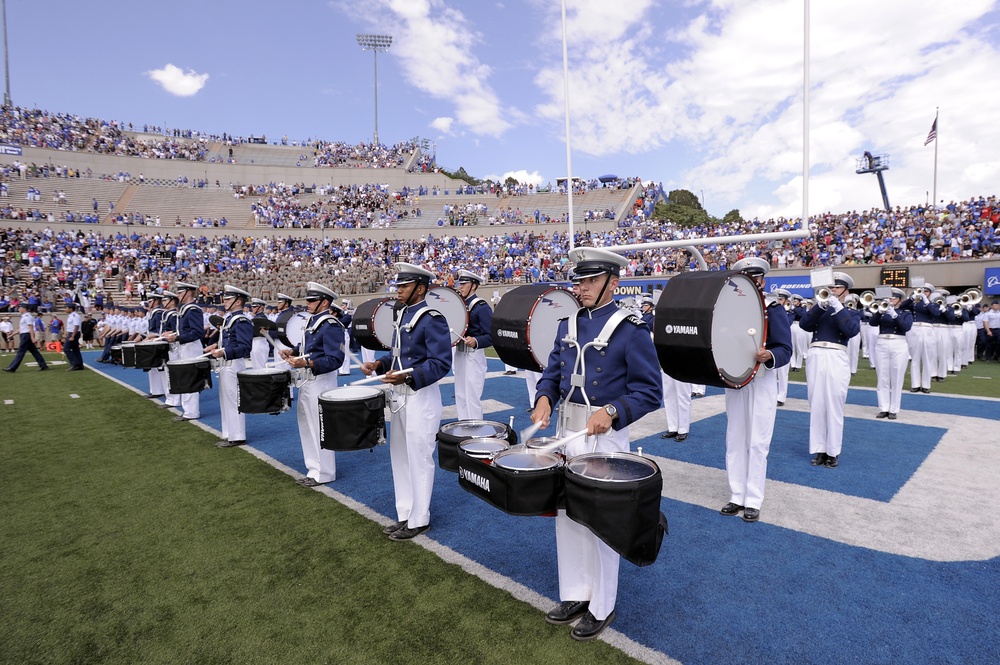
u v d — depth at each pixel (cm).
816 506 463
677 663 266
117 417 870
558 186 4491
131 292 2634
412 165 5216
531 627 298
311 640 290
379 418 455
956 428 711
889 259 2298
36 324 2239
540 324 542
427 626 301
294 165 4656
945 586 332
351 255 3469
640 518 245
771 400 439
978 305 1695
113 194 3700
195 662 275
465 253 3528
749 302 396
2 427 800
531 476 262
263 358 1034
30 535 425
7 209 3155
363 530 430
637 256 2978
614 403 285
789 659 268
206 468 595
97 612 319
